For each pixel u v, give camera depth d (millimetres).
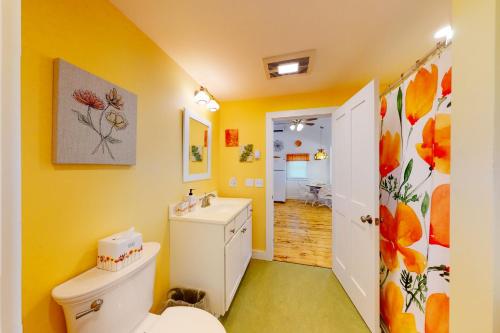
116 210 1114
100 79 985
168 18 1182
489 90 569
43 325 790
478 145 602
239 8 1105
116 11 1106
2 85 304
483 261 584
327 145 6582
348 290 1769
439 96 971
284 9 1113
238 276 1807
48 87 803
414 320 1121
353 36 1346
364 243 1488
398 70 1807
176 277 1566
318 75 1915
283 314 1570
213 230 1492
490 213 565
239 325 1462
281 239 3240
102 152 995
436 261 971
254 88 2221
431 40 1386
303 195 6773
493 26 559
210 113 2355
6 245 302
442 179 946
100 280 870
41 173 784
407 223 1212
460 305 654
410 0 1049
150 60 1370
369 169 1426
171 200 1609
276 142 6793
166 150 1545
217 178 2592
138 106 1266
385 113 1510
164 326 992
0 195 298
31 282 759
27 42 745
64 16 862
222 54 1556
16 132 316
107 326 857
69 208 881
